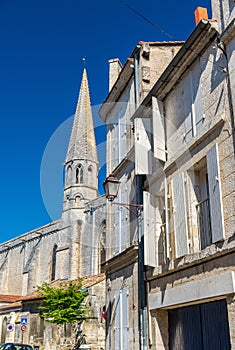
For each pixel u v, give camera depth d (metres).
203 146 8.23
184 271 8.38
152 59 12.03
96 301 22.31
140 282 10.02
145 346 9.40
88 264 34.47
